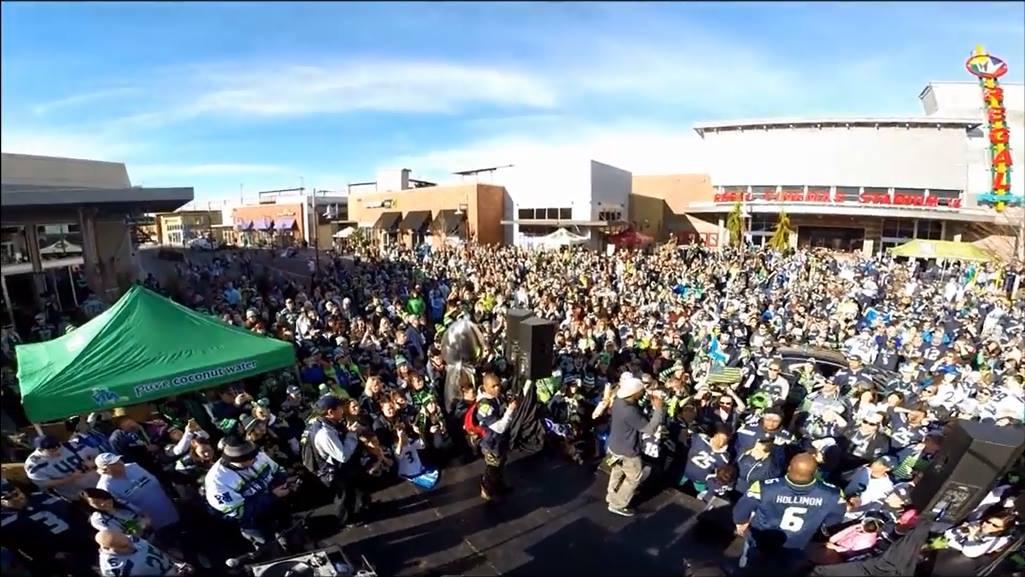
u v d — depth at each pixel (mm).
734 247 30594
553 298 13977
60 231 14484
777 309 14547
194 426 5535
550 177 36812
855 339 11328
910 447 5926
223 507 4477
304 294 14656
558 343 9953
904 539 4039
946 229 26469
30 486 4793
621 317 12336
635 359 8688
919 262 20703
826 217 31562
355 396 7809
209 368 6078
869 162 28312
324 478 5121
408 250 32781
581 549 4898
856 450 6414
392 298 14805
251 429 5605
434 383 7816
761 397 7859
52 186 14922
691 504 5637
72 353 5879
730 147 34531
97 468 4516
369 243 39219
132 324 6105
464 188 37875
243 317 10953
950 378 8422
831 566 4191
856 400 7250
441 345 7996
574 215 35938
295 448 6121
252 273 23594
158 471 5332
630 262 22578
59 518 4016
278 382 7633
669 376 8453
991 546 4508
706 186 39125
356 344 9633
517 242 38500
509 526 5266
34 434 6340
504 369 7895
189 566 3965
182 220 53125
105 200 12336
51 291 14070
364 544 4957
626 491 5371
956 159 25875
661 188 40875
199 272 23672
